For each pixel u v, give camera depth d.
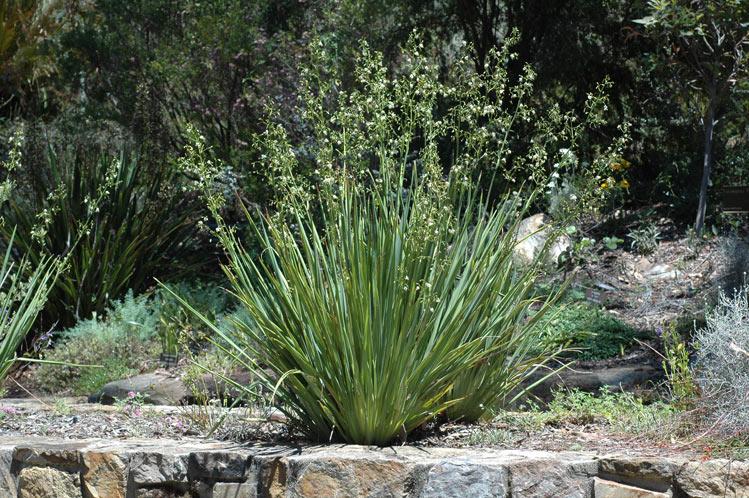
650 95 11.59
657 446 3.78
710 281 8.23
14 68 13.70
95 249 8.77
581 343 6.95
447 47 12.47
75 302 8.67
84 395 7.06
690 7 9.16
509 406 5.09
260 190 10.38
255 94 11.71
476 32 12.27
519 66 11.84
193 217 10.23
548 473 3.41
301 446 3.84
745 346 3.95
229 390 5.84
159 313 8.19
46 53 13.50
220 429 4.43
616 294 8.51
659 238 9.59
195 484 3.71
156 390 6.17
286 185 4.32
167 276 9.61
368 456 3.51
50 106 14.65
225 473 3.66
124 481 3.81
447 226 4.06
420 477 3.42
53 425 4.70
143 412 5.02
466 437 4.04
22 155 9.40
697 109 10.50
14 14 13.71
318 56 4.52
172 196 9.88
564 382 5.86
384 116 4.22
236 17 11.60
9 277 8.52
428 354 3.79
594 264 9.13
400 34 11.78
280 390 4.08
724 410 3.83
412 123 4.34
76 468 3.92
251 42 11.54
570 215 4.71
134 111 10.88
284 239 4.09
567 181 9.63
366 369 3.71
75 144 10.77
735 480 3.29
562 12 11.76
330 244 4.02
